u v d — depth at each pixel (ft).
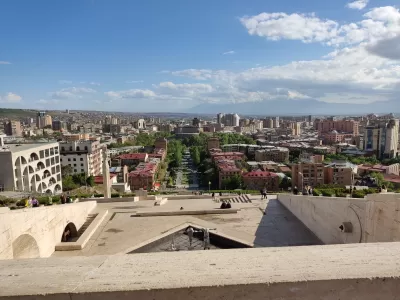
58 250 49.93
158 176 378.12
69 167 273.95
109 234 58.75
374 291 8.86
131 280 9.00
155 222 66.69
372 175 287.28
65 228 59.21
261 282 8.73
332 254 10.61
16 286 8.83
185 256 10.77
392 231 27.27
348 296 8.84
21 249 39.93
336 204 42.68
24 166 171.83
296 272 9.27
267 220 65.77
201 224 63.52
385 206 28.50
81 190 194.80
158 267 9.89
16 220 35.99
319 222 51.19
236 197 101.35
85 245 52.54
